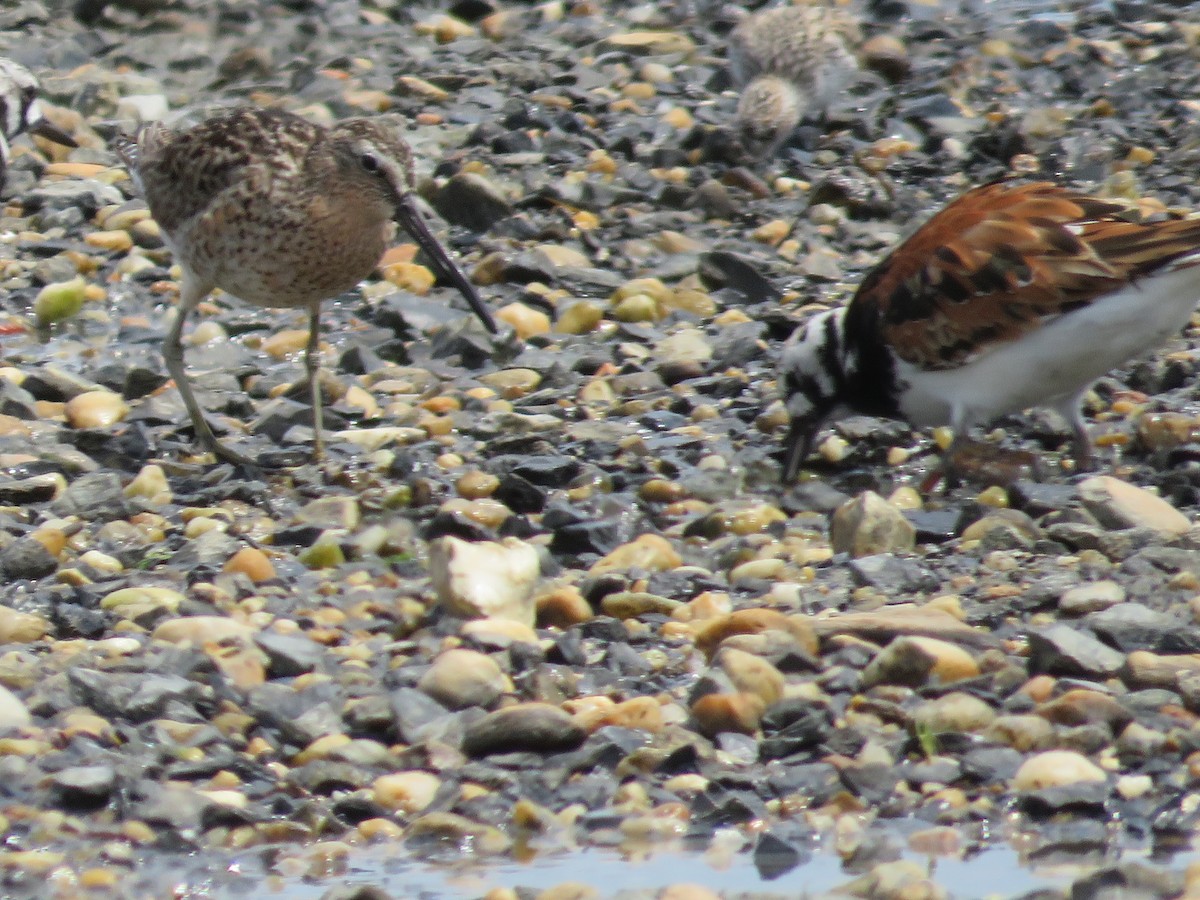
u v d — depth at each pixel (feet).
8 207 63.77
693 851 26.73
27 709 29.81
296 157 43.91
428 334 53.31
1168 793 27.53
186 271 45.83
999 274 38.93
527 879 25.91
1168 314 38.32
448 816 27.22
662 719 29.86
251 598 35.24
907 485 41.81
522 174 66.08
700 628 32.83
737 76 71.31
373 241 45.06
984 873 25.88
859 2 87.71
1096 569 35.35
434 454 44.04
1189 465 40.81
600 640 33.45
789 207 63.21
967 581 35.35
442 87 76.43
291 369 51.21
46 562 36.76
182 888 25.67
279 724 29.81
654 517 40.24
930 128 70.18
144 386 49.44
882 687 30.50
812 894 25.27
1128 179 63.62
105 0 83.92
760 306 54.85
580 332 53.36
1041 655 31.01
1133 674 30.35
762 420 45.55
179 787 27.73
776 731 29.58
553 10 87.30
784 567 36.37
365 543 38.40
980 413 40.65
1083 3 87.45
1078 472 41.60
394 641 33.71
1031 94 75.00
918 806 27.55
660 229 61.31
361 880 25.98
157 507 41.22
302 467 43.39
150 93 75.10
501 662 32.09
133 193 65.10
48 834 26.73
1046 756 28.04
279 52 81.61
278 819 27.32
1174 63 76.64
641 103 73.61
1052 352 38.96
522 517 39.37
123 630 33.73
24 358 52.24
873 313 41.24
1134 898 25.05
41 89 72.95
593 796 28.04
